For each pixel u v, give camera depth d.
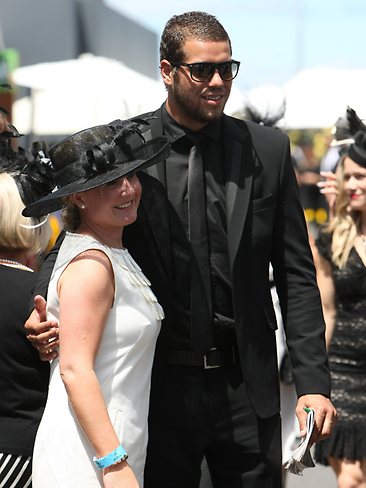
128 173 3.12
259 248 3.65
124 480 2.95
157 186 3.59
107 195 3.14
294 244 3.76
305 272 3.77
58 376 3.12
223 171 3.67
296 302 3.76
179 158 3.65
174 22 3.61
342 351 5.13
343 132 5.41
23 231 3.48
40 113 13.99
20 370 3.31
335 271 5.18
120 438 3.05
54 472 3.02
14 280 3.38
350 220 5.28
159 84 13.89
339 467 5.08
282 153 3.75
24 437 3.29
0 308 3.33
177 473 3.63
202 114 3.56
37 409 3.32
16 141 4.26
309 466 3.56
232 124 3.74
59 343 3.03
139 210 3.56
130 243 3.57
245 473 3.66
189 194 3.60
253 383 3.62
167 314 3.55
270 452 3.67
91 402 2.95
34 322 3.16
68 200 3.25
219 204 3.63
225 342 3.64
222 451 3.68
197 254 3.58
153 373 3.56
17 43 19.89
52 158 3.24
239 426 3.64
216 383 3.62
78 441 3.02
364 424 5.04
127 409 3.09
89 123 13.70
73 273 3.05
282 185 3.74
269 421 3.69
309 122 15.94
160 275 3.55
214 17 3.64
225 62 3.54
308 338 3.72
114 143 3.16
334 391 5.11
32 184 3.52
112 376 3.07
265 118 5.91
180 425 3.60
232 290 3.59
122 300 3.10
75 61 14.15
